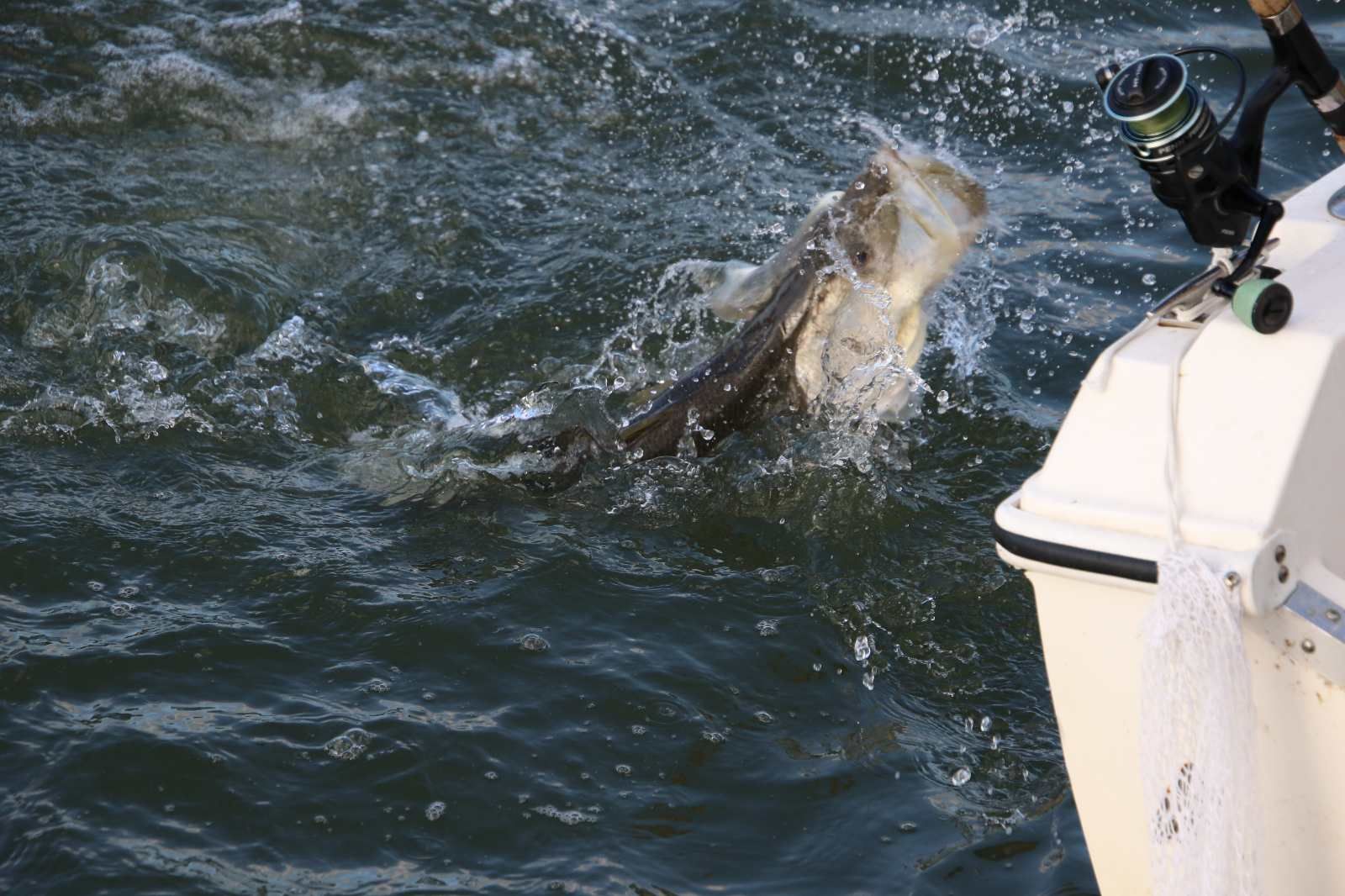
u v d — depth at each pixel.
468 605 7.68
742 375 8.82
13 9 15.62
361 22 15.44
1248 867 4.53
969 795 6.44
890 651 7.42
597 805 6.38
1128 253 11.48
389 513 8.56
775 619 7.65
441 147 13.53
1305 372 4.48
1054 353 10.15
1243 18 15.21
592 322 10.69
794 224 12.05
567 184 12.84
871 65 14.59
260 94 14.28
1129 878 5.33
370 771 6.52
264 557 8.03
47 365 9.96
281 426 9.50
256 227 12.02
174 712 6.83
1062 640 4.96
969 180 8.62
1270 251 5.18
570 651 7.35
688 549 8.24
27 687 6.93
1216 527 4.41
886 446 9.02
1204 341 4.68
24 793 6.31
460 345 10.46
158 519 8.37
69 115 13.88
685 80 14.58
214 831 6.16
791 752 6.72
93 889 5.82
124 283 10.80
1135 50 14.67
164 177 12.84
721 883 5.95
